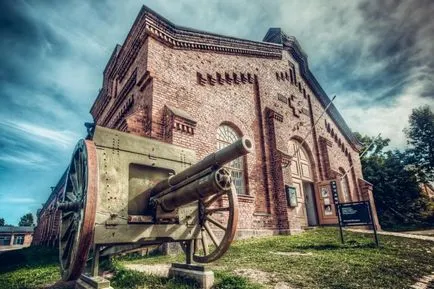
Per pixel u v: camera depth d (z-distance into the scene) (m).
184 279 3.52
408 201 24.02
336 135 18.02
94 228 3.01
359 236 9.02
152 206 3.65
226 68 10.99
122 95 10.17
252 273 4.04
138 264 4.94
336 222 13.12
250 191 9.91
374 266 4.54
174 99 8.44
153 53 8.42
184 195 3.38
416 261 5.40
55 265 6.16
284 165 11.05
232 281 3.38
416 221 23.06
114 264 4.61
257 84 12.36
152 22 8.66
